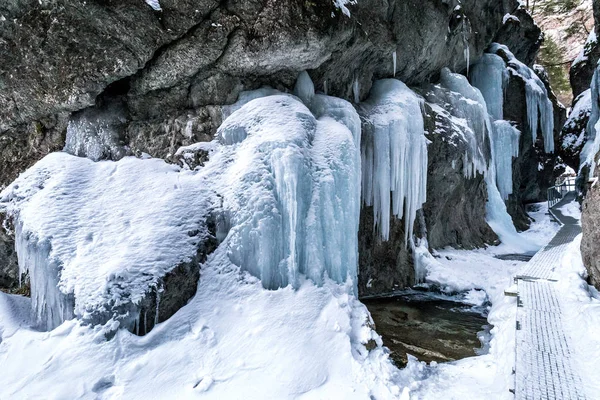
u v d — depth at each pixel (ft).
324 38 19.43
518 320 15.30
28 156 23.40
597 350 12.09
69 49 19.17
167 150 21.42
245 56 19.66
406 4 28.32
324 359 13.79
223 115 21.17
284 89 22.54
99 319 14.12
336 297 16.67
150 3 18.02
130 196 18.33
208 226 17.83
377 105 27.99
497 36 51.06
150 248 15.96
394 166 26.48
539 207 59.72
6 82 20.65
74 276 15.15
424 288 27.20
